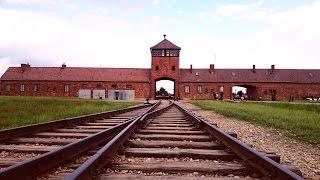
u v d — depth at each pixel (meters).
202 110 25.12
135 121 9.09
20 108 19.64
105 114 14.57
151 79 74.12
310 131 11.02
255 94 75.44
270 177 3.92
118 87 73.25
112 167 4.62
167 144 6.64
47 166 4.36
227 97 74.69
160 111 17.95
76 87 73.69
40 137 8.09
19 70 75.81
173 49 74.44
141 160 5.36
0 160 5.10
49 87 74.00
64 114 16.19
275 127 12.32
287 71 76.81
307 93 74.31
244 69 77.38
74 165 4.92
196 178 4.09
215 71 76.94
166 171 4.57
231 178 4.14
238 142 5.41
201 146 6.60
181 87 74.44
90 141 6.26
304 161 6.23
